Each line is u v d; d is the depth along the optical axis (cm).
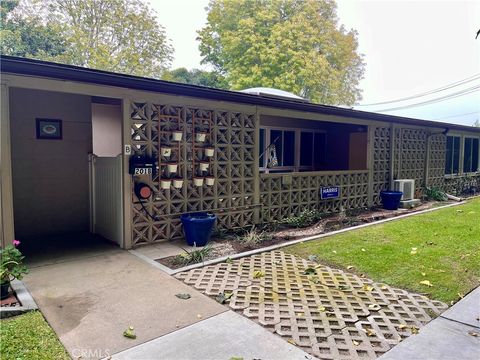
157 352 250
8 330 280
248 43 1905
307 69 1844
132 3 1875
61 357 243
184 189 577
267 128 917
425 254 489
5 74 394
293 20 1884
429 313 314
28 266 441
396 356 247
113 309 320
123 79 457
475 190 1379
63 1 1711
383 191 945
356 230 648
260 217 686
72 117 631
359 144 973
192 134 577
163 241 558
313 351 253
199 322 295
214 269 432
